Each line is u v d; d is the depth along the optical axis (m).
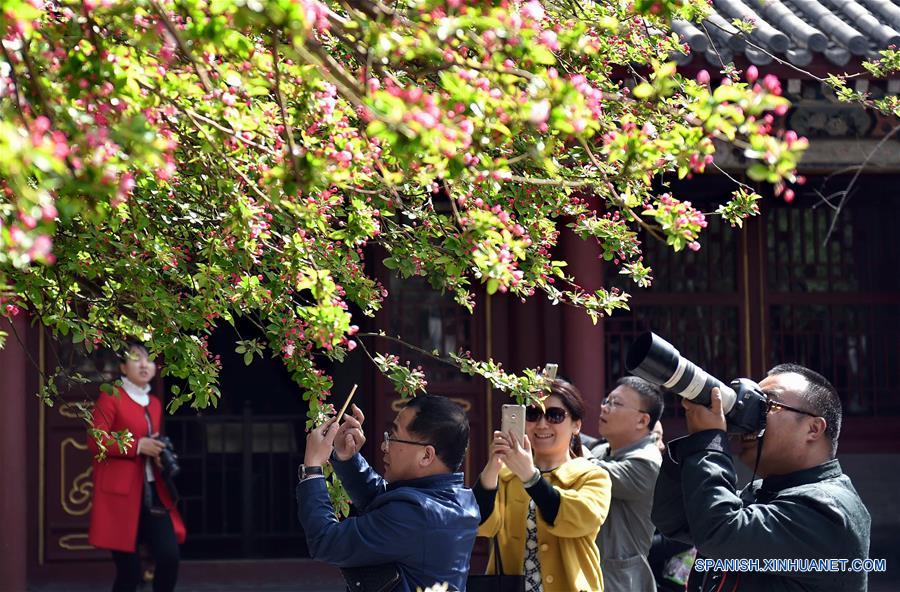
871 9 12.70
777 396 5.00
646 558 7.50
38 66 4.20
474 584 6.54
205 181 5.52
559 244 13.66
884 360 15.00
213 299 5.50
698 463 4.84
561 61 5.78
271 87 4.55
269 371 22.14
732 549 4.70
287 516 18.42
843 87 8.91
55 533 13.93
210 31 3.77
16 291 5.52
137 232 5.52
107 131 3.69
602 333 13.80
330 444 5.59
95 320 6.00
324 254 5.54
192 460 18.38
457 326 14.66
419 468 5.58
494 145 4.44
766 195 14.81
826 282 14.95
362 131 4.91
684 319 14.84
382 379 14.62
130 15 4.05
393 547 5.29
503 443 6.21
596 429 13.69
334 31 4.59
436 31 4.04
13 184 3.36
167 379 16.27
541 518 6.55
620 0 6.18
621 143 4.32
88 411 6.91
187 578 14.39
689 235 4.56
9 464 12.82
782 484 4.97
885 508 15.26
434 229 5.83
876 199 14.93
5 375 12.78
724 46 11.13
